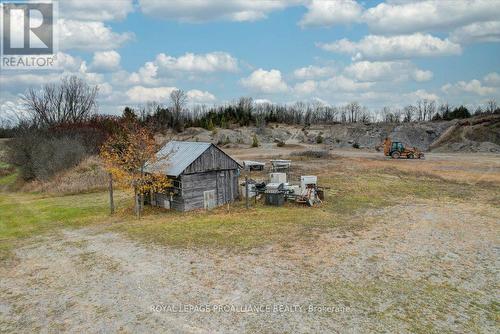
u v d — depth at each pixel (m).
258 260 14.21
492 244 16.09
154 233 17.95
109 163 22.00
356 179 31.62
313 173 34.88
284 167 36.91
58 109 69.06
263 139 80.25
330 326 9.73
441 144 62.91
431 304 10.91
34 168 39.41
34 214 23.44
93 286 12.31
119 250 15.73
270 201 23.58
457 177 32.50
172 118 96.56
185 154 23.64
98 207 24.72
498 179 31.44
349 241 16.42
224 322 9.97
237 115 108.69
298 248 15.50
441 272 13.16
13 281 12.88
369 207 22.91
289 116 115.94
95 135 46.91
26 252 15.92
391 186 29.08
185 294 11.56
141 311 10.60
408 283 12.27
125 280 12.68
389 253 14.97
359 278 12.63
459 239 16.78
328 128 87.19
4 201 29.55
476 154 52.16
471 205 23.34
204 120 99.31
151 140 22.84
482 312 10.48
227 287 11.98
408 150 47.12
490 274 13.01
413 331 9.52
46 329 9.80
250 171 37.47
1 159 49.06
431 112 109.44
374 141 69.81
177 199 22.75
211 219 20.34
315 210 22.14
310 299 11.18
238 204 24.25
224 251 15.23
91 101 73.19
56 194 30.81
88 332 9.62
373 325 9.79
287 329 9.61
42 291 12.04
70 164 38.28
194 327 9.74
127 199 27.02
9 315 10.57
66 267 14.03
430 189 28.16
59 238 17.98
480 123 65.94
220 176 24.28
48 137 45.72
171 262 14.17
